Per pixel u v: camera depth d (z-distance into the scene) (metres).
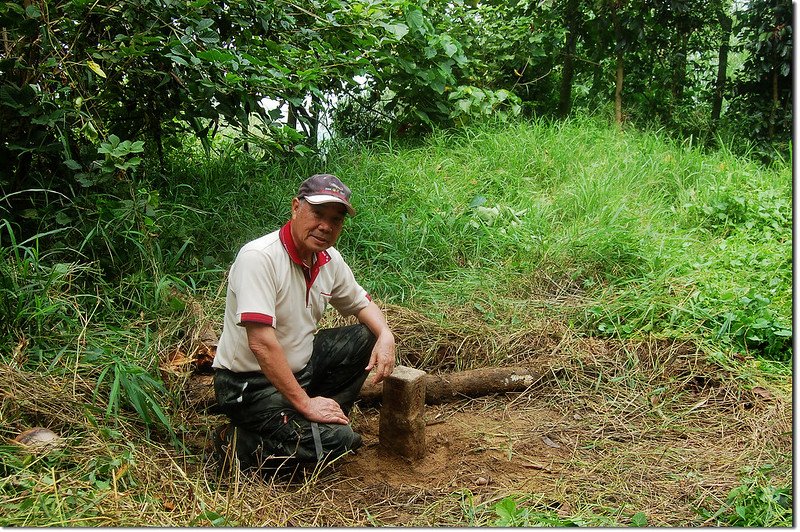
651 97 9.20
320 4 6.45
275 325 3.13
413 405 3.40
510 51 8.84
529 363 4.41
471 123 7.90
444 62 7.55
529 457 3.58
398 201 6.39
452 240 5.83
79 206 4.68
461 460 3.54
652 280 5.26
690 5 8.71
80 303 4.20
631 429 3.86
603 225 5.87
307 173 6.54
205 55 4.68
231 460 3.15
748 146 8.55
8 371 3.41
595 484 3.31
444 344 4.56
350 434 3.28
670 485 3.30
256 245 3.09
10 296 3.86
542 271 5.42
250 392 3.22
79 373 3.68
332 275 3.34
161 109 5.46
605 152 7.47
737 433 3.78
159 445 3.32
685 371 4.34
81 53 4.90
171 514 2.79
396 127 7.91
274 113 5.44
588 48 9.19
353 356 3.50
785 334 4.42
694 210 6.68
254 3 5.58
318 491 3.21
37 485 2.78
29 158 4.74
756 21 8.70
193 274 4.92
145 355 3.92
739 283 5.29
